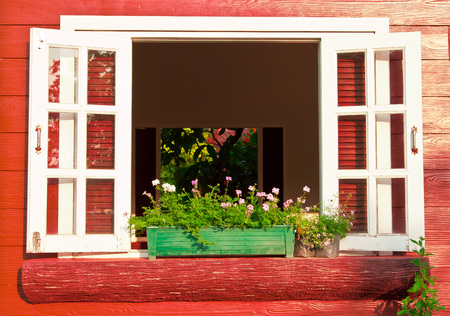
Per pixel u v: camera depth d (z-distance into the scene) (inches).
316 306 134.2
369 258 129.6
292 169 280.5
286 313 133.9
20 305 133.5
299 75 279.1
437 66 140.3
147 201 273.4
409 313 128.0
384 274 129.1
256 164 283.6
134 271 127.7
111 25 137.5
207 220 129.7
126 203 132.8
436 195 137.9
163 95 276.2
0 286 133.6
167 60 273.9
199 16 138.6
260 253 130.1
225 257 133.3
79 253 134.0
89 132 133.5
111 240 131.3
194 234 127.6
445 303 135.4
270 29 138.5
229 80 278.4
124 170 133.3
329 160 135.2
